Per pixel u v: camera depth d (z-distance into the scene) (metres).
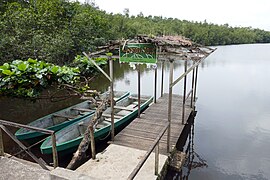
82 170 4.51
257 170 6.04
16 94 4.92
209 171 5.95
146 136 6.18
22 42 10.75
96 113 5.40
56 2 16.14
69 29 15.09
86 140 5.16
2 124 3.87
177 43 5.36
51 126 6.75
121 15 38.16
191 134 8.23
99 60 6.34
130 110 8.13
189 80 16.62
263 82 16.28
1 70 4.71
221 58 29.88
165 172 4.89
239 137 8.00
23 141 6.08
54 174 2.68
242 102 11.87
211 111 10.55
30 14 12.62
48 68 4.91
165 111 8.46
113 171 4.49
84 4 29.42
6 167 3.32
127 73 19.39
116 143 5.77
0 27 10.66
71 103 10.07
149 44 5.00
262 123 9.20
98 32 19.62
